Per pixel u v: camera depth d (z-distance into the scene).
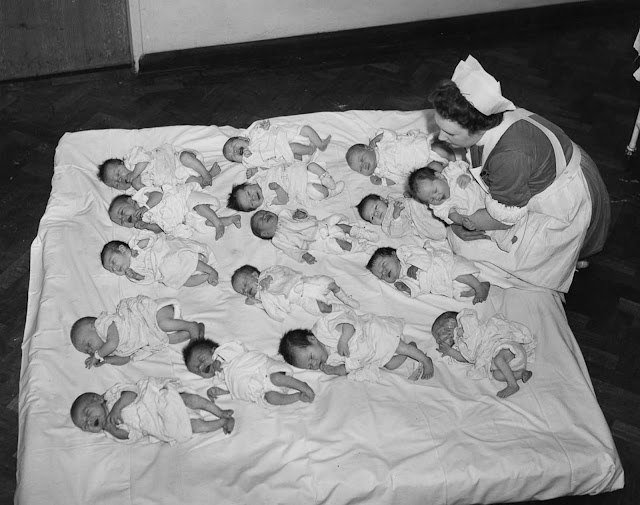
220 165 3.19
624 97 3.84
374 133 3.31
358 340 2.51
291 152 3.13
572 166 2.63
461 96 2.30
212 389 2.47
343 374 2.53
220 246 2.90
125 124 3.58
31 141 3.46
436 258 2.74
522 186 2.47
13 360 2.73
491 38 4.11
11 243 3.07
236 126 3.61
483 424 2.42
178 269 2.73
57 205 2.98
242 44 3.88
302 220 2.94
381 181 3.13
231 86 3.79
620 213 3.29
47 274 2.75
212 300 2.73
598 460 2.35
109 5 3.62
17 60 3.66
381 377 2.54
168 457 2.33
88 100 3.67
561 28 4.19
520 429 2.42
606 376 2.76
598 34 4.18
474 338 2.54
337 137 3.29
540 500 2.39
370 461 2.31
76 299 2.70
